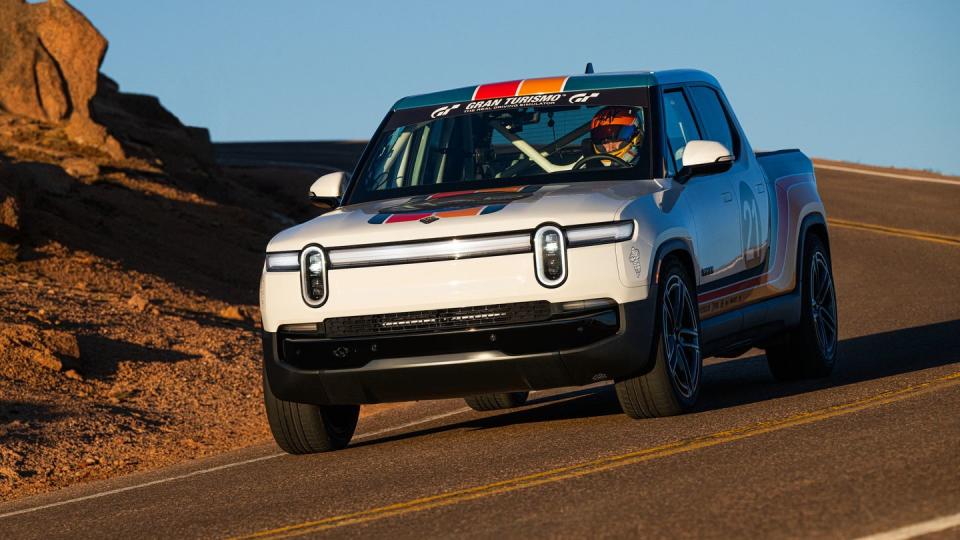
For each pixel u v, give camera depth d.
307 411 17.28
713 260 17.89
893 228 66.88
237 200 66.62
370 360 15.90
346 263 15.91
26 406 25.38
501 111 18.59
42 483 21.25
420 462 15.67
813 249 21.70
